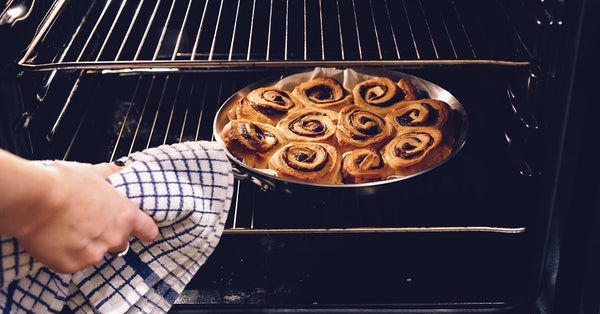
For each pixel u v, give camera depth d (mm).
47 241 520
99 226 533
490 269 837
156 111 995
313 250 864
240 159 829
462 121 875
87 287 638
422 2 1008
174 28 1051
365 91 911
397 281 828
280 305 807
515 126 860
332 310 805
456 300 809
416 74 1032
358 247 866
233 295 819
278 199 879
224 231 794
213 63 747
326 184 786
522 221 818
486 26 932
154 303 666
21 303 592
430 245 867
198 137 952
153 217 619
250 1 1030
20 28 729
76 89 868
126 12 1025
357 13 1033
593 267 775
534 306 819
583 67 702
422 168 813
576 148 741
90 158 916
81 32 927
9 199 490
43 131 799
